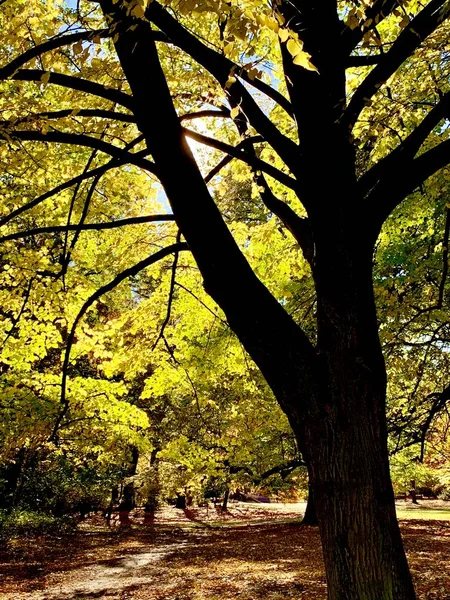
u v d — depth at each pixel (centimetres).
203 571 1086
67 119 496
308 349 317
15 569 1167
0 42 449
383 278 844
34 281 626
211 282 324
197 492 2253
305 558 1152
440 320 805
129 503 2573
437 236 829
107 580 1059
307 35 348
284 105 412
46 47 377
